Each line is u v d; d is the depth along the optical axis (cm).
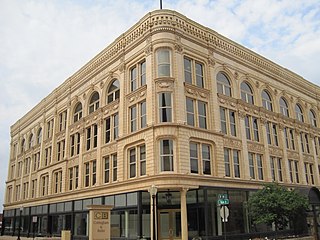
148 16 3072
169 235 2761
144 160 2869
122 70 3350
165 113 2811
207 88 3175
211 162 3000
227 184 3019
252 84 3769
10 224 5741
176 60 2925
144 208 2823
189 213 2822
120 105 3284
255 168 3462
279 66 4303
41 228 4547
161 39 2939
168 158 2711
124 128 3156
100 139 3528
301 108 4612
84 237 3456
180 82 2892
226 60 3509
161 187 2600
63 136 4400
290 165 4031
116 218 3075
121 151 3119
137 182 2828
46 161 4853
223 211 2000
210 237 2630
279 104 4162
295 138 4241
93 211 1925
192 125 2947
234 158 3275
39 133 5347
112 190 3155
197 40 3209
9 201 6081
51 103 4941
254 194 2866
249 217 3095
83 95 4072
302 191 3108
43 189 4788
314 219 3108
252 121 3619
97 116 3672
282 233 3312
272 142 3812
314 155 4509
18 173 5925
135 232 2834
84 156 3791
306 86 4791
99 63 3806
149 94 2881
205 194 2708
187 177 2669
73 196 3834
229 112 3362
